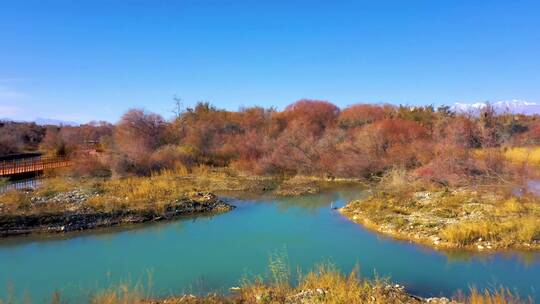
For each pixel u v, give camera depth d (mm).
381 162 35750
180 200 24156
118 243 17547
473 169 27406
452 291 12164
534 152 34312
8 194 22438
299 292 11234
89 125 66750
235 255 15742
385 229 19188
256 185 32281
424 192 25406
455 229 16938
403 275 13477
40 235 18594
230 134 47688
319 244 17125
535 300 11359
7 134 55312
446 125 41906
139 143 39812
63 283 12898
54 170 33000
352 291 10797
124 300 10922
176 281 13086
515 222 17453
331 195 29266
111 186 27125
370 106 60062
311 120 55094
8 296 11844
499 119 48500
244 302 10953
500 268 13977
